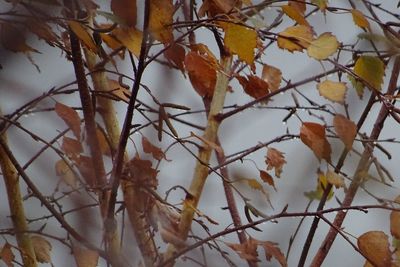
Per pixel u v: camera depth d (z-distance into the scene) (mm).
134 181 2039
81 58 1994
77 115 2043
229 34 1966
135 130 2055
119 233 2113
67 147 2090
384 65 2088
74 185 2113
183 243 2037
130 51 1917
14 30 1928
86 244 1978
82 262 2086
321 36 1984
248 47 1964
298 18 2004
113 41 2012
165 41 1906
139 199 2055
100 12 1899
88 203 2021
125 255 2031
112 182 1998
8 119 2012
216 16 1959
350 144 2047
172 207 2105
